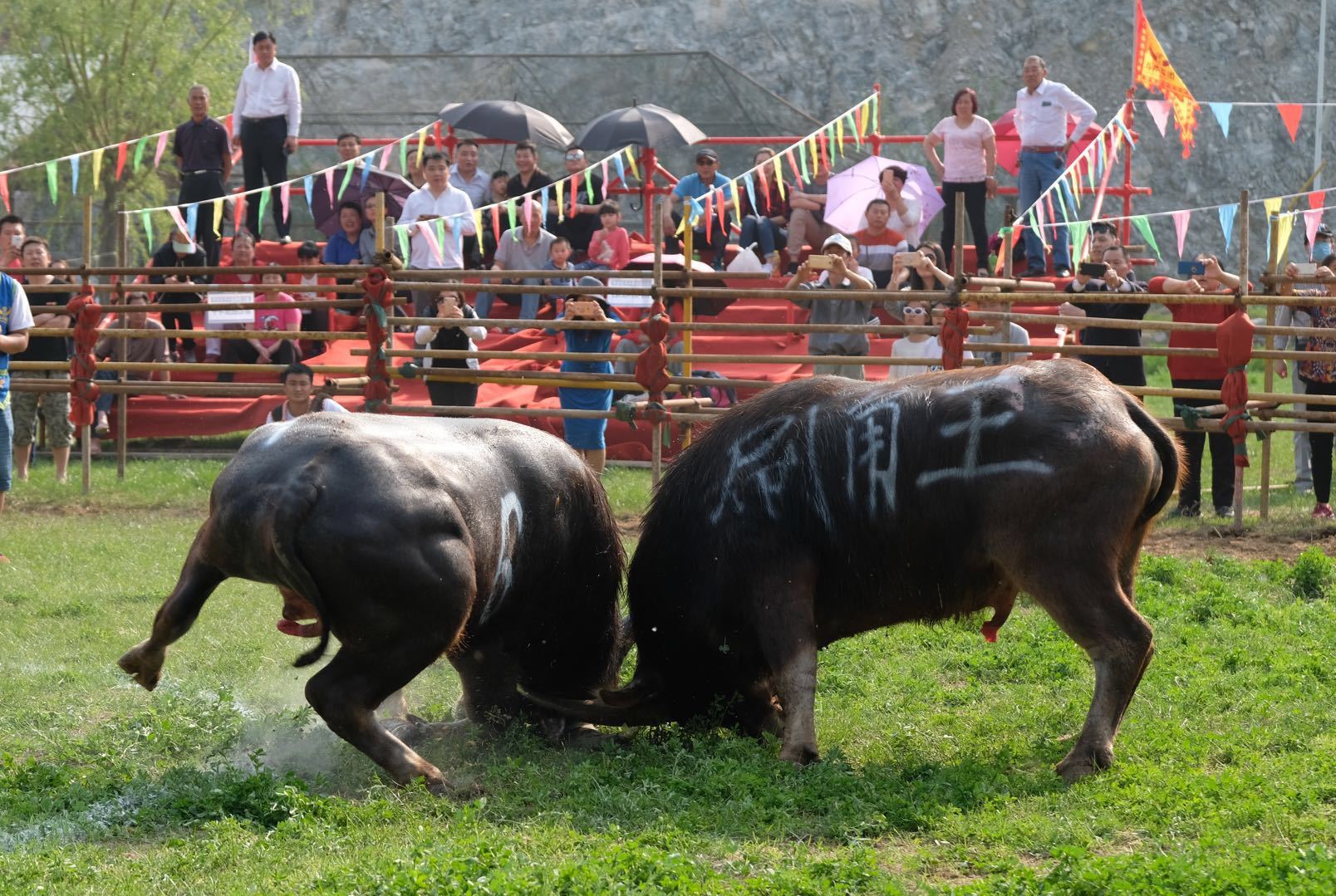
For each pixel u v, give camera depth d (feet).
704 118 116.26
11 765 33.68
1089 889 25.09
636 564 38.68
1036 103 90.53
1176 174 155.63
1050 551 34.22
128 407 90.22
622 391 71.36
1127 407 35.55
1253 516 67.77
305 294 87.30
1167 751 34.68
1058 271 91.76
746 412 37.83
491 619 37.09
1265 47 158.81
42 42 123.13
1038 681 43.29
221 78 127.24
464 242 90.48
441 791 32.45
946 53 157.48
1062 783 32.73
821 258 68.49
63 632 47.73
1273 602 51.70
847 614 37.27
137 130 124.77
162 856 28.40
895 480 35.78
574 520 38.06
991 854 28.30
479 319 70.49
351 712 32.55
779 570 36.22
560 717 38.58
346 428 33.55
